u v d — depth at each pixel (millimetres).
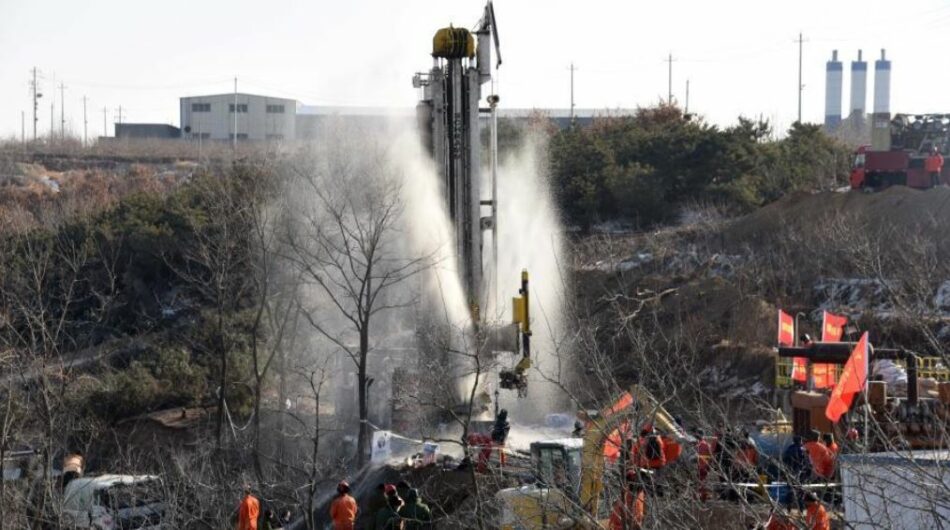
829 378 38250
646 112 135375
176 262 79188
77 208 102375
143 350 68562
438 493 36219
